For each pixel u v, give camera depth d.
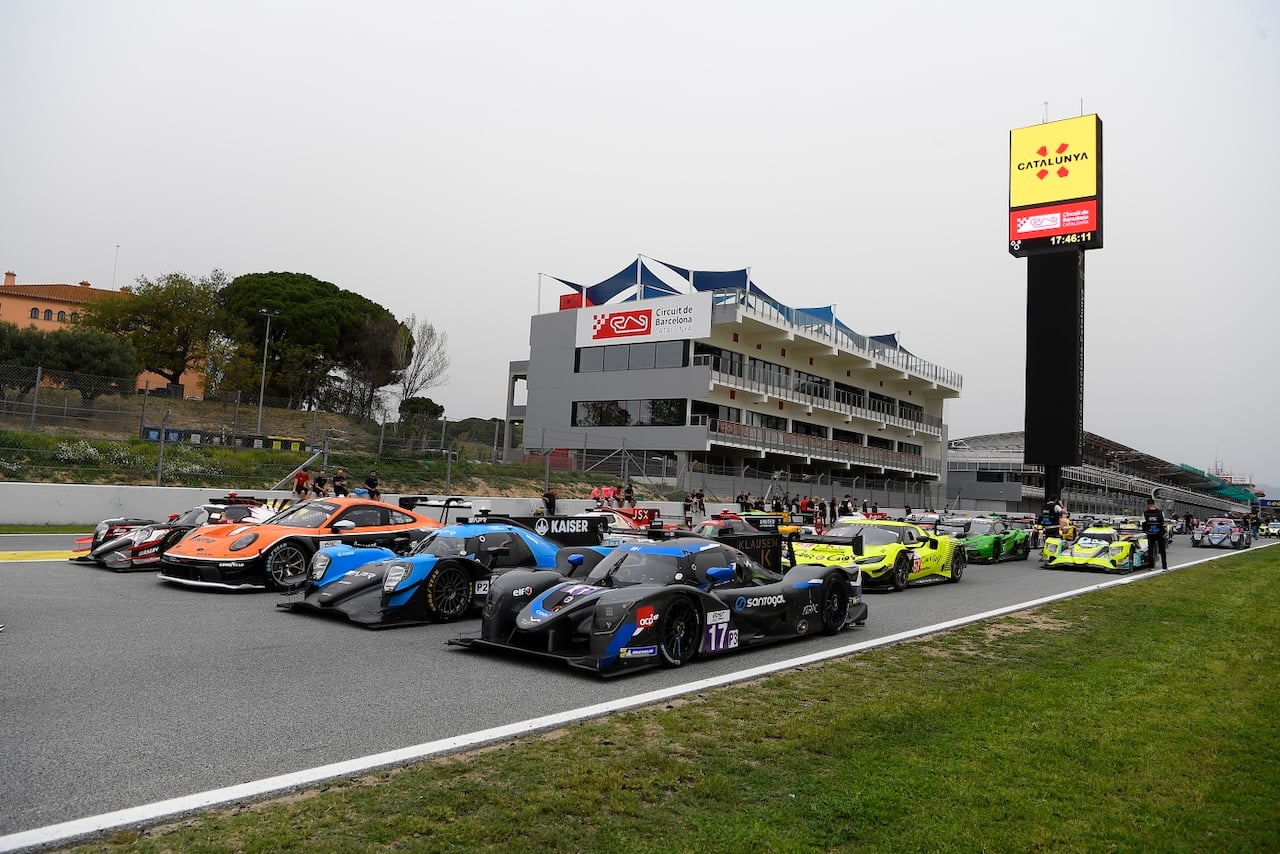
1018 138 40.19
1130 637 9.26
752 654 8.07
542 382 46.22
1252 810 4.05
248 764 4.31
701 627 7.58
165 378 56.59
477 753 4.66
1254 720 5.65
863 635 9.40
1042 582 16.59
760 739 5.05
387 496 23.78
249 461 23.59
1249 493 144.88
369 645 7.82
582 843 3.45
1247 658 7.96
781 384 47.44
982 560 22.20
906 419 60.41
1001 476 72.50
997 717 5.64
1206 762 4.75
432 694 6.02
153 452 22.12
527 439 41.88
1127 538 20.12
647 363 42.53
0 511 17.72
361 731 5.00
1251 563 22.52
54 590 10.23
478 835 3.49
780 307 47.00
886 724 5.39
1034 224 39.25
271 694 5.84
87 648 7.07
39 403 21.81
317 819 3.61
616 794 4.02
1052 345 38.28
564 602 7.36
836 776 4.37
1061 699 6.20
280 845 3.33
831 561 13.52
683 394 40.84
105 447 21.27
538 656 7.20
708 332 40.44
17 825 3.44
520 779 4.20
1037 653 8.22
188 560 10.76
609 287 46.34
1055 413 37.94
